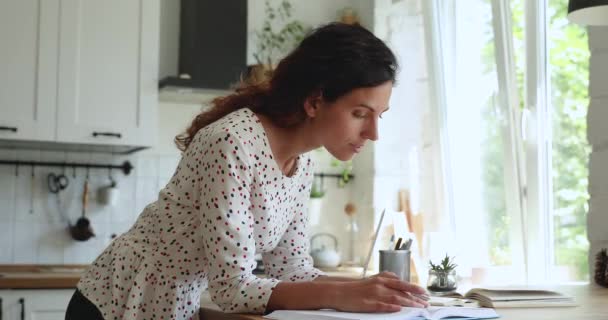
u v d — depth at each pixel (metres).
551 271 3.00
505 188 3.25
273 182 1.55
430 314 1.44
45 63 3.63
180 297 1.59
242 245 1.44
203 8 3.95
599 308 1.75
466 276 3.31
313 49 1.52
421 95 4.02
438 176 3.79
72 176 3.98
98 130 3.71
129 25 3.80
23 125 3.57
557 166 2.95
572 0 2.02
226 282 1.45
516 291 1.87
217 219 1.43
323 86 1.50
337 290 1.44
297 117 1.54
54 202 3.94
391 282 1.47
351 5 4.53
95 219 4.00
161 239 1.57
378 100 1.51
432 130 3.83
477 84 3.50
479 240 3.53
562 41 2.89
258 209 1.53
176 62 4.18
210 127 1.51
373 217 4.17
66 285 3.33
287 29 4.39
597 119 2.54
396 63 1.55
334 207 4.48
